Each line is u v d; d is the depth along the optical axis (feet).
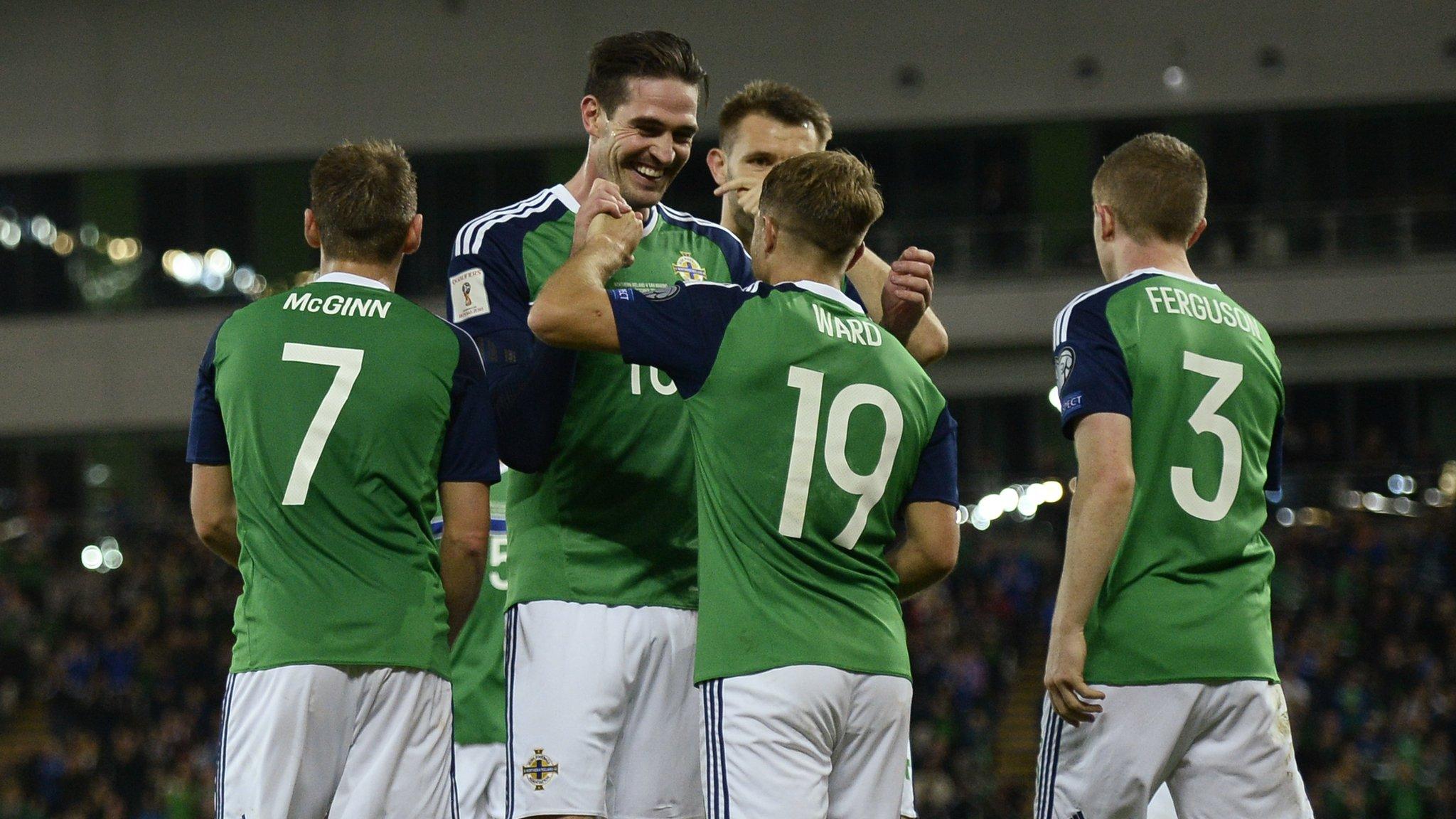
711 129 259.60
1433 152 254.27
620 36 42.06
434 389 39.09
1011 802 178.70
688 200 259.39
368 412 38.32
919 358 47.32
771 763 36.63
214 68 270.67
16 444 274.16
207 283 271.49
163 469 271.49
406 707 37.99
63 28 272.51
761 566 37.40
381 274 40.52
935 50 262.06
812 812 36.73
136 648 213.25
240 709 37.68
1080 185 260.62
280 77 269.44
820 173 39.09
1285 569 215.72
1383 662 190.08
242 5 270.46
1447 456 251.80
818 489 37.58
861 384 38.37
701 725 37.68
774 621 37.09
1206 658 39.37
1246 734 39.68
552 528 42.27
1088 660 39.99
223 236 271.28
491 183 267.39
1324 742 172.55
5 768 207.51
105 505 264.52
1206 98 257.55
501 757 55.42
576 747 40.91
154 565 236.43
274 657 37.22
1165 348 40.37
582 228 39.63
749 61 263.70
